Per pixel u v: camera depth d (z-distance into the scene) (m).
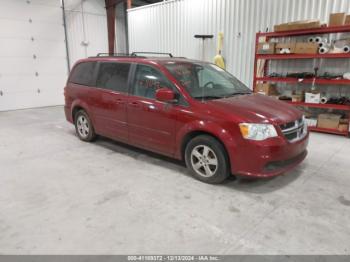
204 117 2.88
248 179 3.15
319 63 5.43
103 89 4.02
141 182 3.09
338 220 2.34
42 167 3.55
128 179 3.17
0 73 7.96
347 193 2.83
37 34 8.60
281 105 3.20
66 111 4.84
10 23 7.95
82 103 4.39
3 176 3.26
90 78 4.28
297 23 5.00
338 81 4.75
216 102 2.99
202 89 3.28
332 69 5.30
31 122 6.39
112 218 2.37
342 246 2.01
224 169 2.86
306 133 3.14
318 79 4.95
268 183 3.06
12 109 8.36
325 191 2.88
